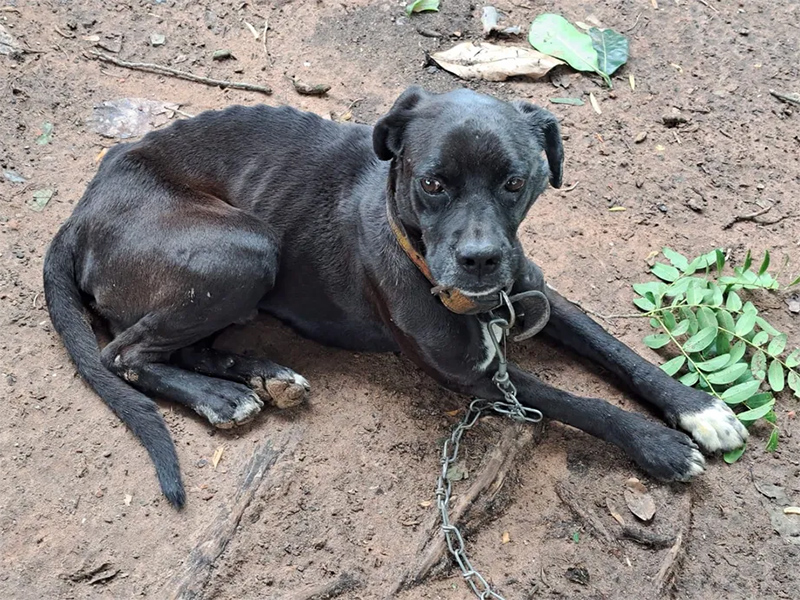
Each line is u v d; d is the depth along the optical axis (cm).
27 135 115
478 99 81
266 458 87
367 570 80
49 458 86
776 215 114
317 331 99
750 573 82
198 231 90
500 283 79
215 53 129
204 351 95
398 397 94
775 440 88
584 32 136
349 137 95
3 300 98
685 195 116
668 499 86
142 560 80
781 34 137
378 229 88
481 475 86
